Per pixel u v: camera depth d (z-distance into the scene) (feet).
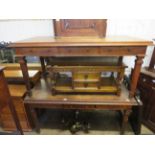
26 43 4.26
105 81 5.31
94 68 4.54
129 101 4.78
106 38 4.92
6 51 6.61
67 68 4.59
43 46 4.24
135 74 4.54
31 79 5.82
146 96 5.77
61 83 5.29
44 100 4.98
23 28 6.40
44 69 6.33
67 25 5.54
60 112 7.16
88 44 4.12
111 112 7.15
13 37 6.59
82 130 5.97
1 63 6.70
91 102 4.84
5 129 6.02
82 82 4.92
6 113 5.58
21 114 5.64
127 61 6.71
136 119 5.58
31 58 6.70
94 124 6.41
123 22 6.05
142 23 6.05
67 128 6.13
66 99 4.97
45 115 7.04
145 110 5.94
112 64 4.84
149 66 6.03
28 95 5.20
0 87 4.43
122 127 5.48
